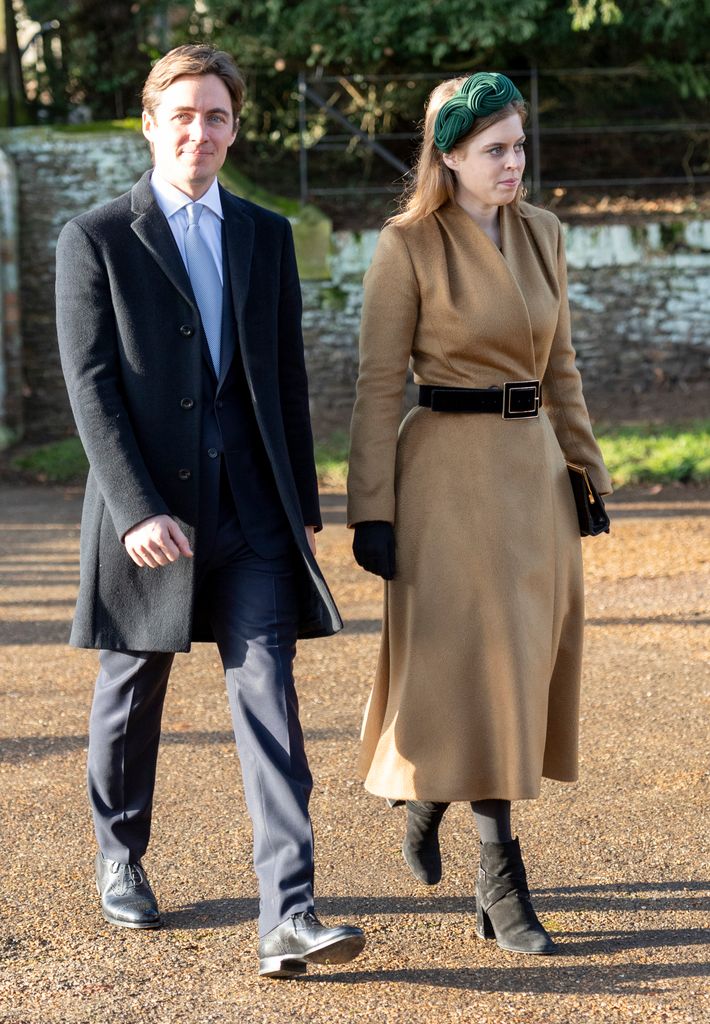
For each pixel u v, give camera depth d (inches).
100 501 155.7
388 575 160.7
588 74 748.6
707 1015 137.1
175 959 152.4
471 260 160.1
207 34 744.3
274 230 159.3
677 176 776.9
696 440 549.0
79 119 772.0
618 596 334.6
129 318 150.2
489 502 157.6
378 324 161.5
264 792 146.6
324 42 706.2
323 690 263.0
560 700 168.4
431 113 160.9
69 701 259.8
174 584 151.2
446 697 158.4
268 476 155.4
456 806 205.3
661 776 210.8
